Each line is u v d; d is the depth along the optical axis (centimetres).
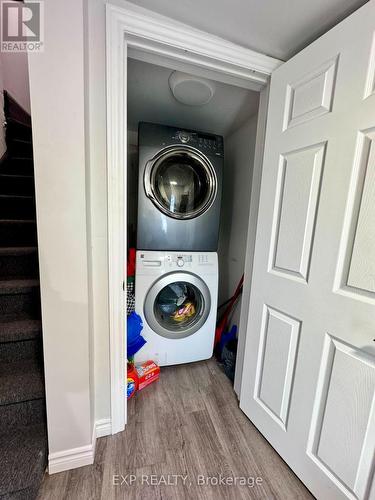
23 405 100
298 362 99
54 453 98
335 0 80
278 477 103
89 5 87
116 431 120
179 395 149
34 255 145
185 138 156
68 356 94
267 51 108
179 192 171
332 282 85
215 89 143
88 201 93
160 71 131
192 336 171
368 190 74
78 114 80
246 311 139
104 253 105
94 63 91
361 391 77
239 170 187
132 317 150
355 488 79
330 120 84
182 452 112
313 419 93
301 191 96
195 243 165
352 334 79
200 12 90
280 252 107
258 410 123
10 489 80
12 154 232
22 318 124
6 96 228
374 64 72
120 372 117
